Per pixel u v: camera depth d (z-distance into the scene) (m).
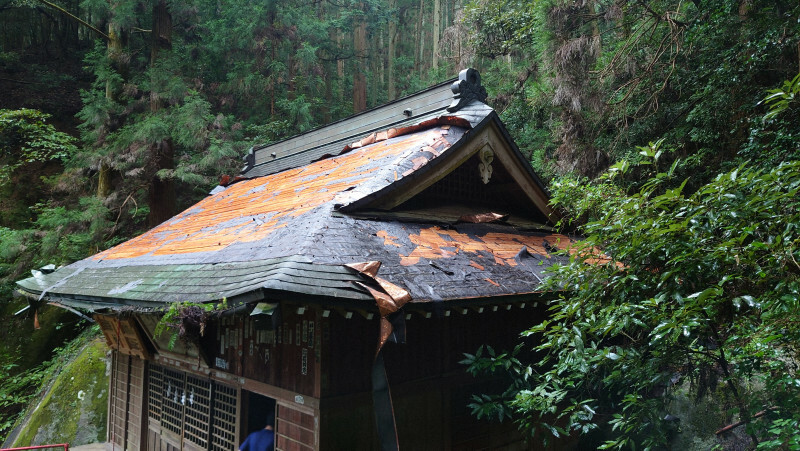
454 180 6.37
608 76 8.90
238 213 6.68
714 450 4.28
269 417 5.12
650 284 3.42
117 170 13.45
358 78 21.42
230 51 15.88
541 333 5.76
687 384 5.61
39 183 16.42
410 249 4.54
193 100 12.81
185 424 5.94
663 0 8.99
